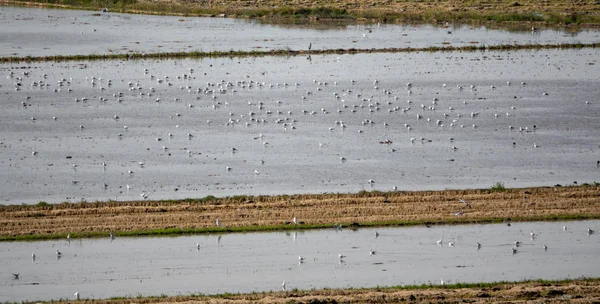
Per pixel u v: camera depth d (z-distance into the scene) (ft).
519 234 490.90
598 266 444.55
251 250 468.34
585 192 552.82
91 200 547.49
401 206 529.86
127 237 490.90
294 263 450.30
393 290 406.82
